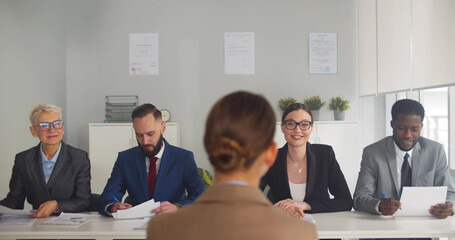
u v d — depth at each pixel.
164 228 0.76
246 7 4.64
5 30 4.18
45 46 4.47
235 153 0.76
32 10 4.41
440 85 3.04
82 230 1.95
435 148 2.50
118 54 4.65
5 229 1.98
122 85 4.65
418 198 2.16
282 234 0.72
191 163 2.56
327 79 4.67
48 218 2.23
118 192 2.51
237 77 4.65
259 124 0.77
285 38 4.65
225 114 0.78
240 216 0.72
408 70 3.54
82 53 4.63
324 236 1.91
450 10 2.89
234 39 4.64
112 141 4.18
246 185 0.78
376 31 4.18
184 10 4.64
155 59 4.64
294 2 4.65
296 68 4.66
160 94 4.65
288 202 2.24
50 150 2.56
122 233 1.92
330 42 4.66
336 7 4.67
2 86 4.11
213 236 0.71
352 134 4.26
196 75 4.64
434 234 1.92
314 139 4.25
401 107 2.45
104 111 4.64
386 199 2.19
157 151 2.48
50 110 2.49
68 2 4.61
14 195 2.54
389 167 2.53
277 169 2.53
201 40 4.64
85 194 2.54
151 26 4.65
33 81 4.36
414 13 3.42
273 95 4.65
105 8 4.65
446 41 2.95
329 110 4.66
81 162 2.60
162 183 2.50
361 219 2.17
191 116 4.65
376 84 4.19
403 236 1.91
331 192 2.56
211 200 0.76
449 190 2.44
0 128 4.05
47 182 2.54
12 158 4.14
